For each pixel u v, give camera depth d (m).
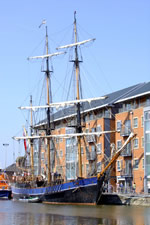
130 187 80.06
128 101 86.19
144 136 78.56
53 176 81.81
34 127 91.06
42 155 107.75
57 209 58.69
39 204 71.19
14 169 117.25
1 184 100.06
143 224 41.19
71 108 99.25
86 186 66.69
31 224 41.22
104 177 66.06
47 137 84.69
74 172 99.19
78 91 77.94
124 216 48.12
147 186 76.75
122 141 85.75
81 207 62.03
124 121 85.44
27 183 83.69
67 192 70.00
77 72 78.00
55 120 106.62
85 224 41.09
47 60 87.19
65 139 104.12
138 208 59.44
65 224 41.16
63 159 104.00
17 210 57.56
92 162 92.75
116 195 69.50
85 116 99.25
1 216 48.94
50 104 84.50
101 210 56.12
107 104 89.56
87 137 94.81
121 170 84.44
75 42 78.06
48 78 86.81
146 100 81.19
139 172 79.44
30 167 94.25
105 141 90.38
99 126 92.19
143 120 79.75
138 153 80.38
